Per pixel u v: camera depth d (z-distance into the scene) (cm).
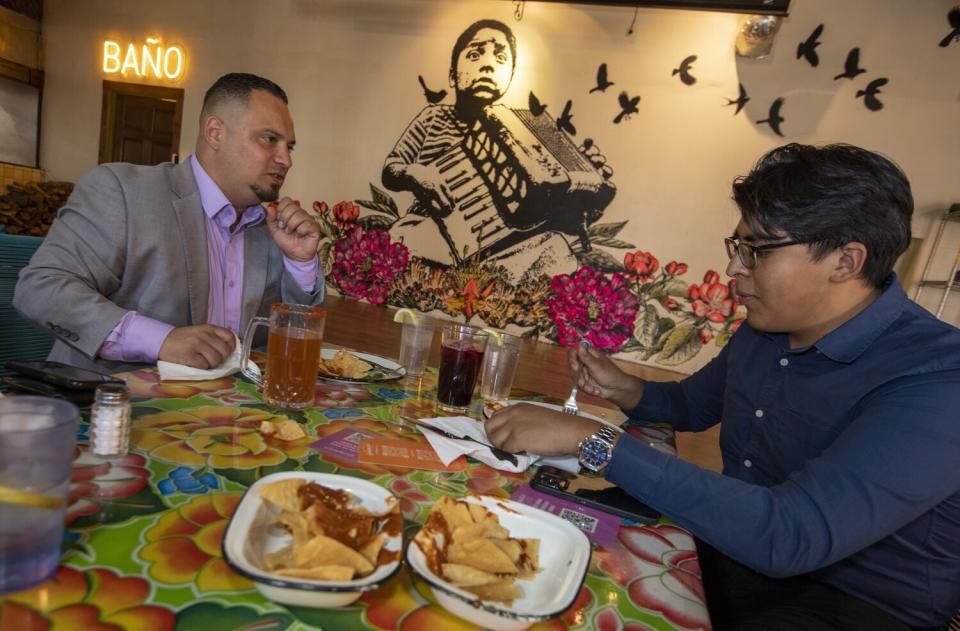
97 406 66
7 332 134
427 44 426
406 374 132
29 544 42
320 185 461
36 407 48
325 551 46
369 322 388
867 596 88
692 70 376
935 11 334
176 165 144
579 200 404
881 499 68
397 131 440
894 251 84
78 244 123
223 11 465
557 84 401
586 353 130
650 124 387
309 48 451
